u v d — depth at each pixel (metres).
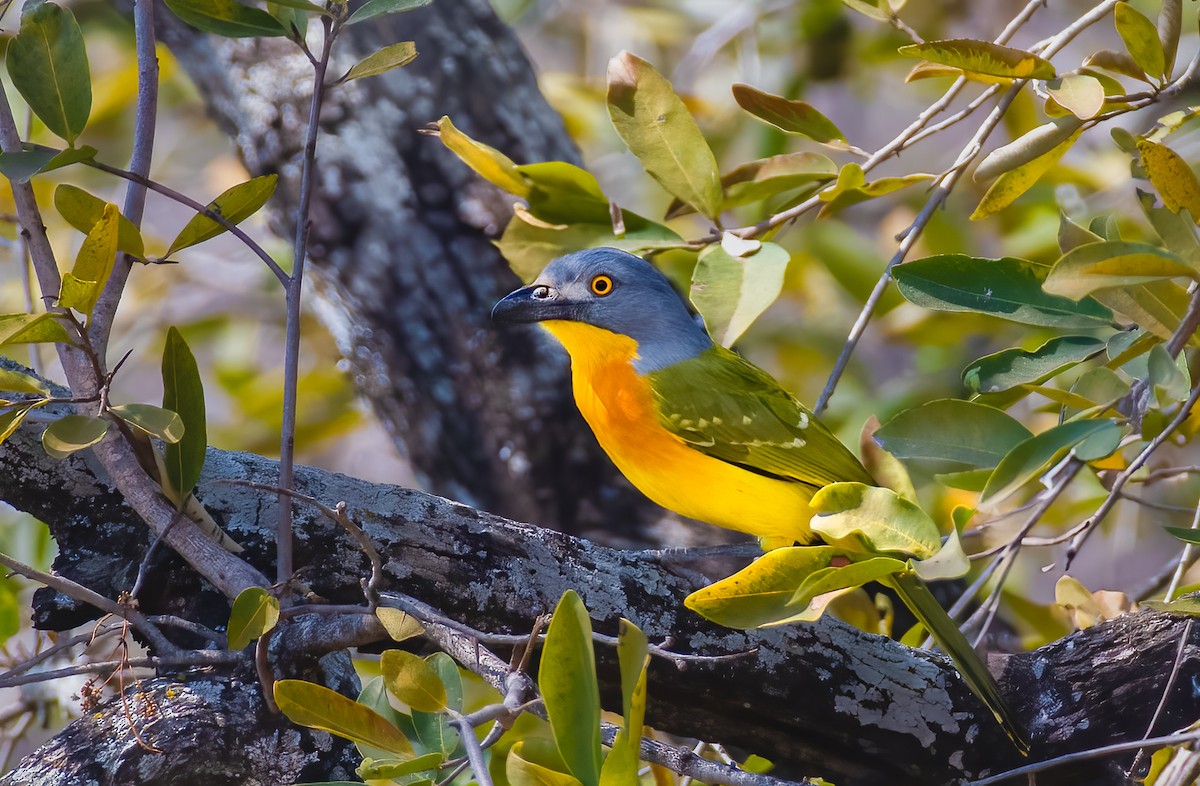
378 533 7.18
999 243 15.78
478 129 11.89
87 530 7.12
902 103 17.56
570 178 9.31
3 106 6.59
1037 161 7.79
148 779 6.31
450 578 7.21
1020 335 14.01
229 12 6.86
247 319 16.12
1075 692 7.48
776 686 7.38
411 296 11.80
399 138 11.82
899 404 13.80
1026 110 13.78
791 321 15.66
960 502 11.66
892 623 9.84
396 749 5.47
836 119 19.77
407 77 11.88
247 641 5.80
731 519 9.12
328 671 7.23
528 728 5.92
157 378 16.84
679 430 8.99
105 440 6.60
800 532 8.99
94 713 6.63
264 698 6.67
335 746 6.78
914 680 7.48
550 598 7.30
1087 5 16.88
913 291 7.71
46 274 6.55
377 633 6.54
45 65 6.52
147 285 15.84
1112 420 6.54
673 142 8.87
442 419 11.80
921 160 18.88
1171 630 7.39
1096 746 7.38
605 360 9.30
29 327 5.67
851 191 8.41
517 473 11.51
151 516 6.62
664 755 5.62
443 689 5.49
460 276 11.77
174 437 5.85
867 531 6.15
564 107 15.68
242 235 6.57
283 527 6.48
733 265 8.25
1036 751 7.45
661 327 9.34
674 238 9.43
